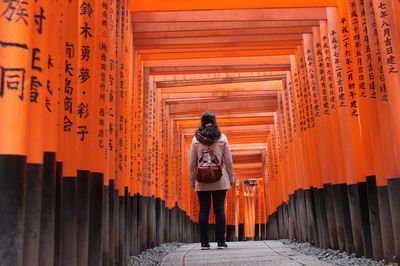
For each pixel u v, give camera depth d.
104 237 3.26
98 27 3.28
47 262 2.11
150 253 6.00
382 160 3.78
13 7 1.84
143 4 5.68
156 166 8.30
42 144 2.04
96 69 3.22
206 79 8.37
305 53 6.21
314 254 4.91
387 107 3.69
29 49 1.87
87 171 2.83
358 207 4.56
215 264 4.02
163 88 9.20
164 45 6.54
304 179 6.63
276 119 10.61
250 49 6.87
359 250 4.43
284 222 9.27
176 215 10.75
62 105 2.49
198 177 5.56
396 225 3.50
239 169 20.12
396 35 3.51
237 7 5.62
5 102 1.79
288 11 5.67
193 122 12.03
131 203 5.56
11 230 1.73
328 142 5.40
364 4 3.87
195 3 5.66
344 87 4.94
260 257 4.58
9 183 1.75
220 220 5.83
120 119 4.29
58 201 2.37
